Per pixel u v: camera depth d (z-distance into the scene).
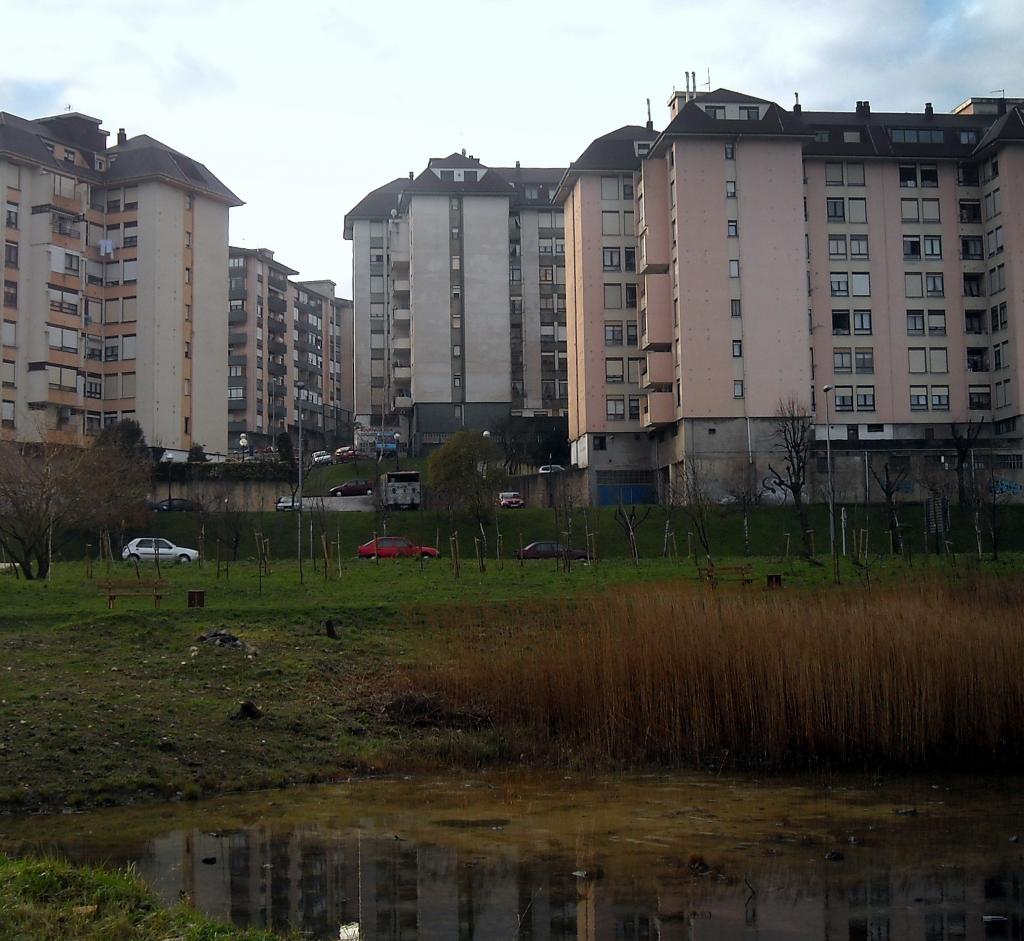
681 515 62.09
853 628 24.03
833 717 23.02
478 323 101.19
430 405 100.25
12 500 41.88
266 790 20.59
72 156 83.81
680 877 15.52
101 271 84.75
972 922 13.91
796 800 20.12
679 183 73.81
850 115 82.31
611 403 81.19
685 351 73.00
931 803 19.95
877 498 70.19
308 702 24.86
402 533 63.12
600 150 82.50
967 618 25.02
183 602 33.72
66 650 27.16
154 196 84.25
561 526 58.44
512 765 22.77
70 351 81.44
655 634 24.39
